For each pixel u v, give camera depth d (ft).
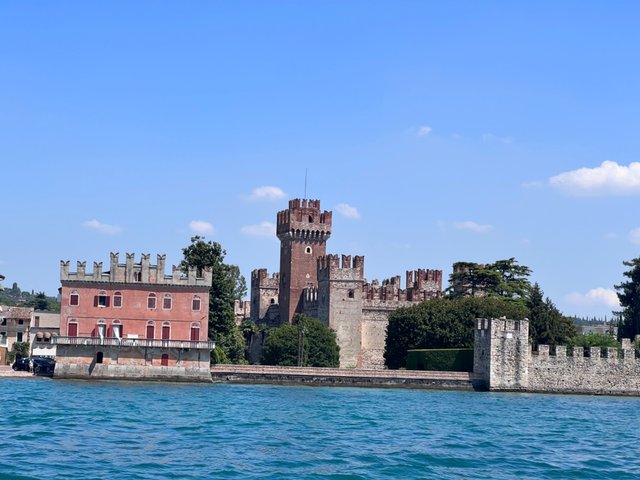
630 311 625.41
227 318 542.98
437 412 338.54
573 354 495.00
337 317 609.42
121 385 436.35
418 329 539.29
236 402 351.87
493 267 630.33
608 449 244.63
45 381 449.06
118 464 193.47
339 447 228.43
